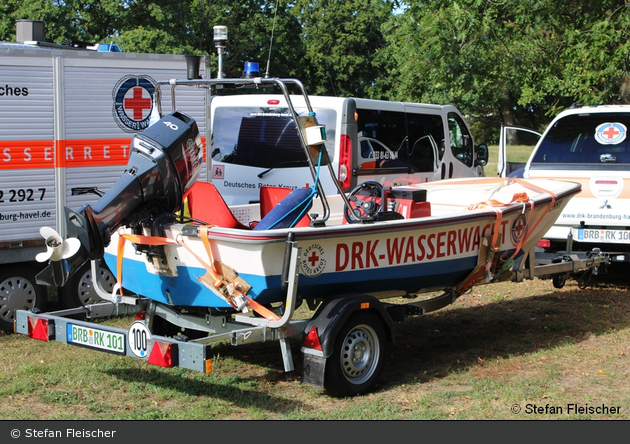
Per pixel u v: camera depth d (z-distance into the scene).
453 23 12.66
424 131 10.55
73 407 4.82
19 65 6.77
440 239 5.66
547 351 6.36
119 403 4.90
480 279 6.30
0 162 6.69
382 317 5.27
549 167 8.85
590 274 8.87
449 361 6.05
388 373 5.70
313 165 5.04
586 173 8.55
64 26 23.72
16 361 5.84
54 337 5.10
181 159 4.90
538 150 9.01
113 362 5.86
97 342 4.82
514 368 5.86
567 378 5.63
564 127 8.95
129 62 7.63
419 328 7.24
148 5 27.72
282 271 4.64
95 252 4.52
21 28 8.52
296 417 4.65
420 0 13.80
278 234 4.52
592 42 12.88
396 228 5.20
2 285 6.80
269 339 4.75
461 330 7.17
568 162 8.79
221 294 4.67
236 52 32.72
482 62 14.36
